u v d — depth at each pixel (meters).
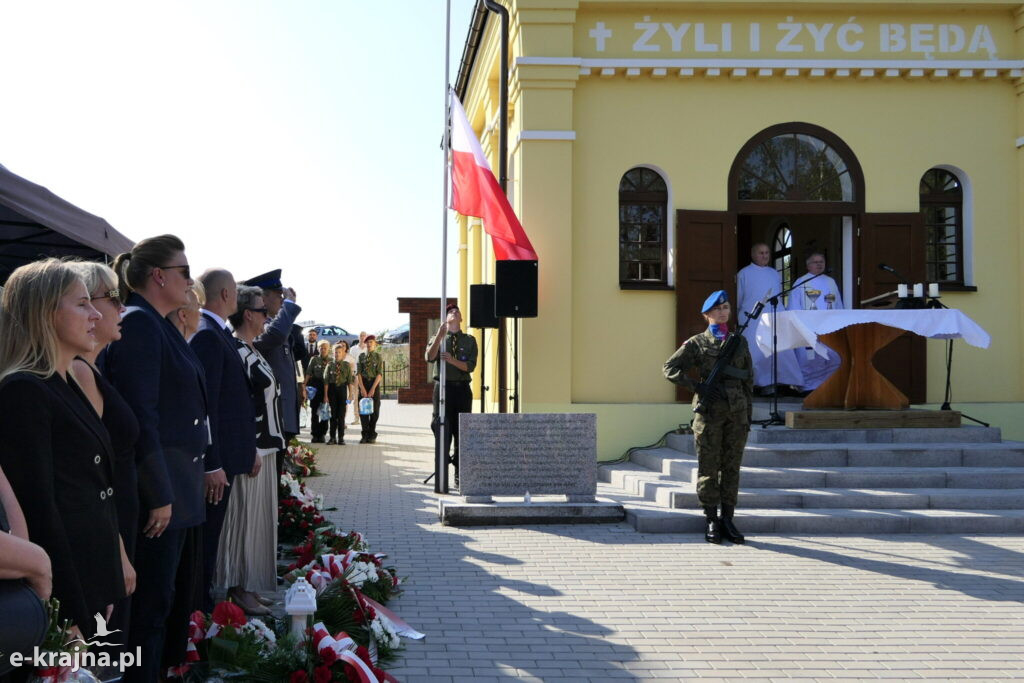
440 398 10.54
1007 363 11.98
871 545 7.88
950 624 5.70
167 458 4.04
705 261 11.69
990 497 8.80
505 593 6.32
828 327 9.45
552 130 11.40
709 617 5.80
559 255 11.39
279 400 6.03
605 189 11.66
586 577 6.76
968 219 12.08
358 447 16.16
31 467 2.94
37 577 2.49
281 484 8.04
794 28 11.72
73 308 3.10
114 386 3.82
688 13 11.66
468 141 10.36
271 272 7.54
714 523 7.93
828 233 13.95
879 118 11.94
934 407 11.80
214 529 5.19
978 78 11.95
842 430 9.93
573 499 8.88
